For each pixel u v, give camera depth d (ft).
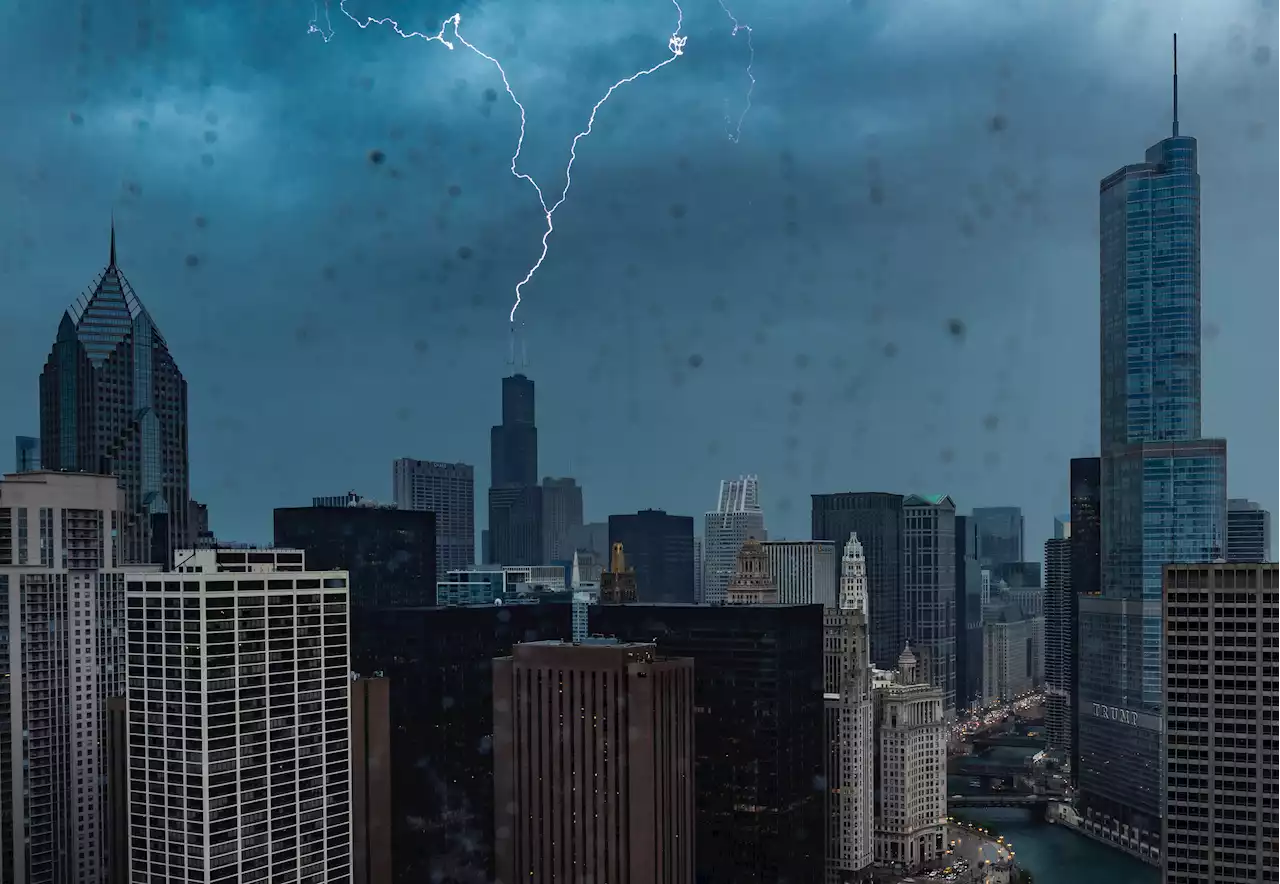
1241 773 568.82
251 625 500.74
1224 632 573.33
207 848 479.82
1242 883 566.77
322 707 536.01
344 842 546.67
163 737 492.13
